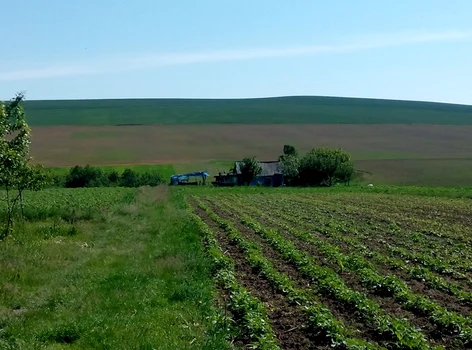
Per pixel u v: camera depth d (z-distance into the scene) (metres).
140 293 14.72
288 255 19.48
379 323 11.83
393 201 46.69
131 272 17.02
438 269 18.23
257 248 21.33
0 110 20.39
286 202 46.84
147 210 36.66
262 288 15.33
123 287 15.33
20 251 19.84
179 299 14.30
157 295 14.52
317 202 46.59
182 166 94.62
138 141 121.12
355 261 18.47
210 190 66.00
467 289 15.69
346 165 81.94
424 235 26.39
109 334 11.55
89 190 63.75
